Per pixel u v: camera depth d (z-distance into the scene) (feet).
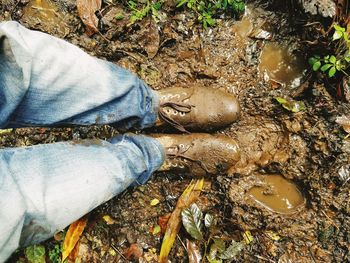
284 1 2.49
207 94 2.39
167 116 2.29
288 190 2.40
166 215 2.38
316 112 2.40
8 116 1.48
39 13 2.52
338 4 2.26
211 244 2.31
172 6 2.55
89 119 1.77
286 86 2.49
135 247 2.32
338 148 2.32
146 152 2.02
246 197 2.38
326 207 2.31
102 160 1.67
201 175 2.41
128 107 1.87
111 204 2.37
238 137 2.46
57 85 1.55
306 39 2.42
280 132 2.45
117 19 2.51
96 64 1.71
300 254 2.30
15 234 1.30
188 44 2.54
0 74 1.38
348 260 2.24
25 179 1.40
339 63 2.23
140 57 2.53
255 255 2.31
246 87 2.51
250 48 2.54
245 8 2.57
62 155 1.58
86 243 2.32
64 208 1.48
